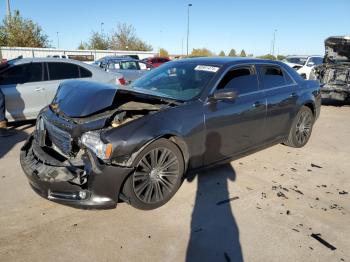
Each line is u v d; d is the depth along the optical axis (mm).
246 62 4625
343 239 3111
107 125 3273
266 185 4219
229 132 4156
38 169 3172
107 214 3393
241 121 4281
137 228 3158
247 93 4457
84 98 3539
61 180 3025
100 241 2943
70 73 7316
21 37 34062
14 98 6570
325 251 2922
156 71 4809
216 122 3924
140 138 3174
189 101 3805
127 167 3123
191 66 4484
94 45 49656
